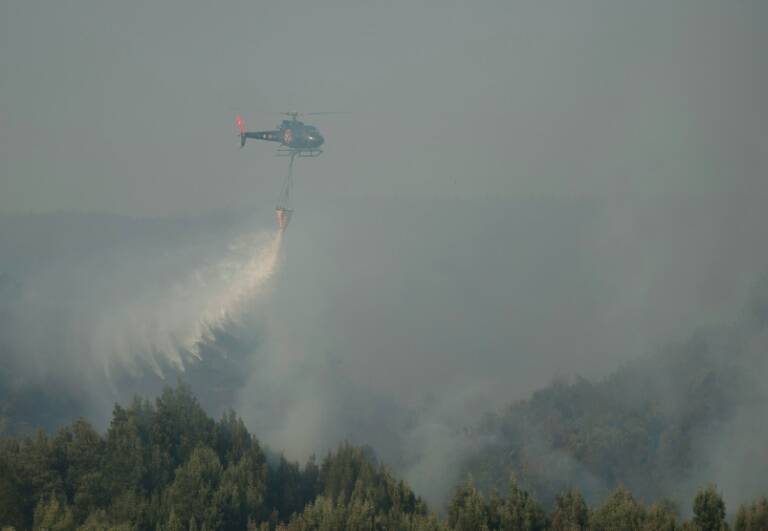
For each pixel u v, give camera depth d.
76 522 152.62
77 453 168.00
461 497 164.38
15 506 151.25
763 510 154.88
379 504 166.25
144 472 166.50
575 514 159.88
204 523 150.38
